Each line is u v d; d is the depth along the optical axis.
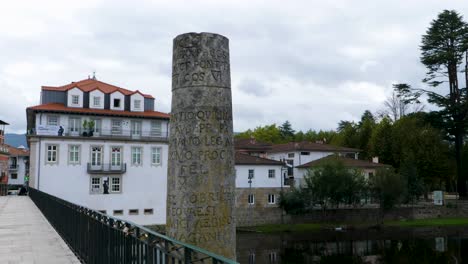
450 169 60.22
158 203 49.41
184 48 8.73
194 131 8.41
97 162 47.25
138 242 6.22
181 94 8.66
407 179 52.97
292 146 62.53
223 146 8.52
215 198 8.30
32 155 44.94
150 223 48.72
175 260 5.15
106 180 47.44
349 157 63.66
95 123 48.69
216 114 8.53
